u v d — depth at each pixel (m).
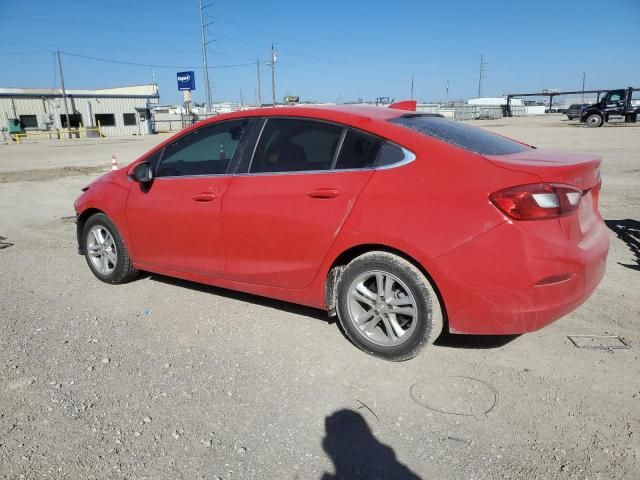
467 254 3.02
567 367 3.33
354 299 3.54
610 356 3.45
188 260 4.35
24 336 3.95
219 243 4.07
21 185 13.66
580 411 2.87
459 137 3.51
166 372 3.39
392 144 3.36
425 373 3.32
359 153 3.47
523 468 2.46
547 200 2.90
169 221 4.36
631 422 2.77
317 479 2.43
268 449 2.64
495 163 3.07
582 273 3.03
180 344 3.79
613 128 31.14
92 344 3.80
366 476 2.44
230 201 3.94
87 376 3.35
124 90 70.69
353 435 2.73
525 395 3.04
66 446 2.67
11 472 2.49
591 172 3.26
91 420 2.89
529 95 66.88
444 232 3.07
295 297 3.81
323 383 3.23
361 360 3.50
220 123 4.20
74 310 4.46
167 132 61.16
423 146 3.26
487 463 2.51
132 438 2.73
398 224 3.20
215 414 2.93
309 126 3.73
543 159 3.26
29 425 2.85
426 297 3.21
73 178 15.04
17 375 3.37
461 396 3.05
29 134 48.88
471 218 3.01
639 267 5.18
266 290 3.95
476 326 3.12
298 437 2.73
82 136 49.72
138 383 3.26
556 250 2.92
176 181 4.37
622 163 13.70
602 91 53.03
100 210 4.97
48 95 52.25
